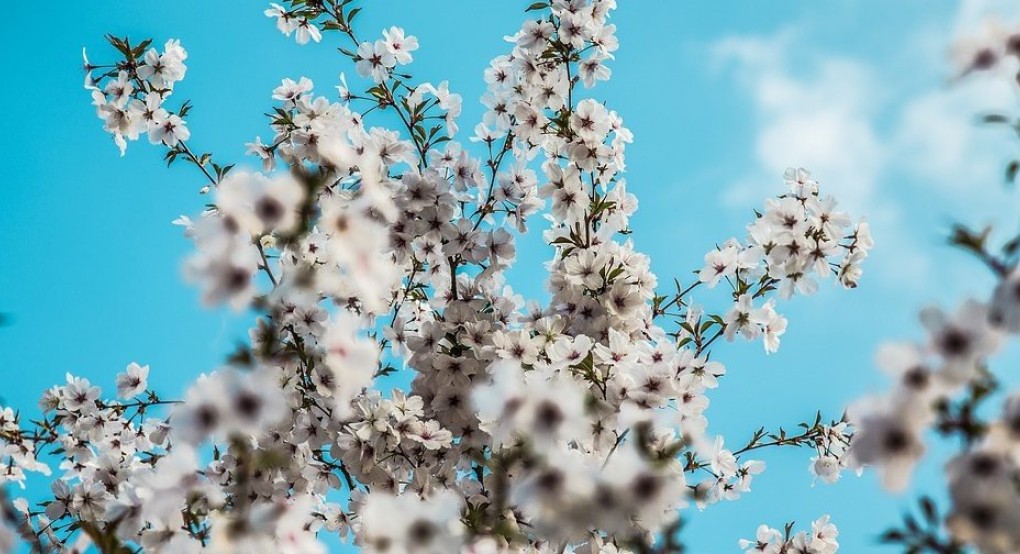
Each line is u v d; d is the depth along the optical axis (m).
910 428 1.22
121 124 1.92
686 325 1.86
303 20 1.96
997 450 1.17
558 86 1.92
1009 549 1.15
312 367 1.81
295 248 1.65
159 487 1.54
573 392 1.39
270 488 1.83
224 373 1.40
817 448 1.90
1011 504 1.14
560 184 1.90
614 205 1.92
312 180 1.50
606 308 1.87
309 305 1.77
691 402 1.77
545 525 1.42
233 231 1.49
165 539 1.57
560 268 1.93
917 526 1.27
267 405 1.42
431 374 1.89
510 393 1.39
